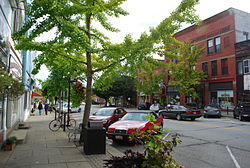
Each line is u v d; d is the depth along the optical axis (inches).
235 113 842.8
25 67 592.4
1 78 193.2
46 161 231.0
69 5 267.3
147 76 1456.7
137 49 299.0
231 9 1072.8
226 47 1095.6
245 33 1094.4
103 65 367.6
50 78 638.5
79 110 1354.6
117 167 135.0
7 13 323.0
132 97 2100.1
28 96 876.6
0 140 277.1
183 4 294.2
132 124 359.6
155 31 304.0
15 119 477.7
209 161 256.5
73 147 301.3
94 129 266.8
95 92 2054.6
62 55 322.0
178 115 782.5
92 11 271.4
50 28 263.0
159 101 1616.6
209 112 893.2
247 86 971.3
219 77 1120.8
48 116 909.2
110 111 511.8
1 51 281.0
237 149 317.1
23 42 291.6
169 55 336.5
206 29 1213.1
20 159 237.6
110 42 356.8
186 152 299.6
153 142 140.2
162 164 134.4
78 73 380.5
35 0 245.8
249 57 970.7
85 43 267.3
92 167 212.5
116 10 333.4
